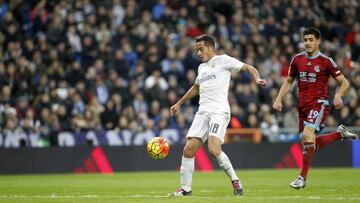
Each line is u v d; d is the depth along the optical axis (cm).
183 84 7100
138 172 6266
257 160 6562
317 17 8575
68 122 6266
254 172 5922
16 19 7456
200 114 3172
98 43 7275
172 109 3328
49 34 7175
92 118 6344
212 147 3088
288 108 6950
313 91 3353
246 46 7731
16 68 6588
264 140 6719
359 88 7388
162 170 6384
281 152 6644
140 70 6962
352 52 8125
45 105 6322
